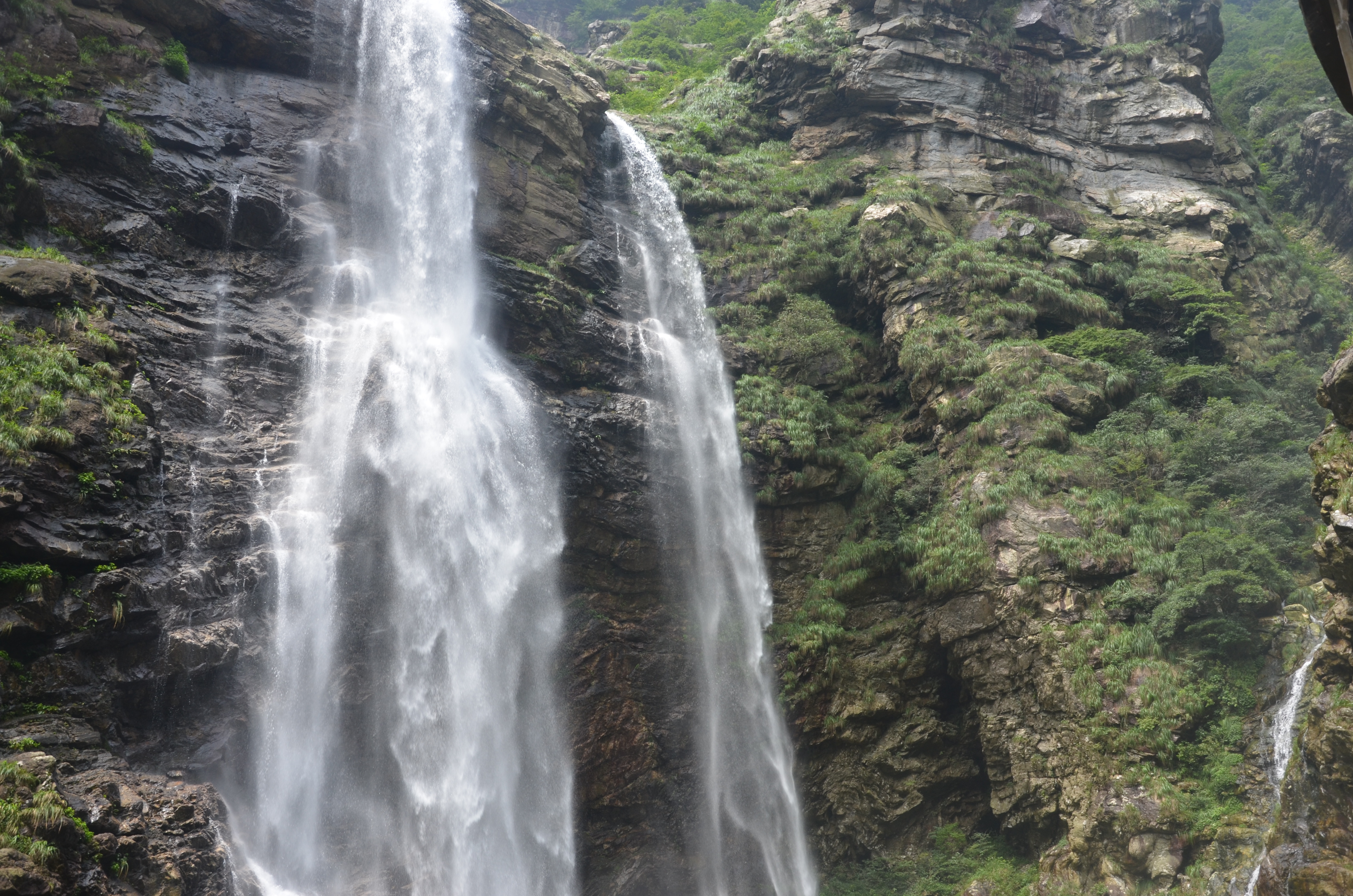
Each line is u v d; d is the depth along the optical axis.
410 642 26.27
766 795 30.62
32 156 25.62
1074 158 47.19
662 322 38.94
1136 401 34.31
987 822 30.45
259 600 23.20
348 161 32.88
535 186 38.34
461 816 25.69
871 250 40.12
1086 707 26.81
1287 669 25.36
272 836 21.75
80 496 19.66
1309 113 59.53
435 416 29.50
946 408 34.72
